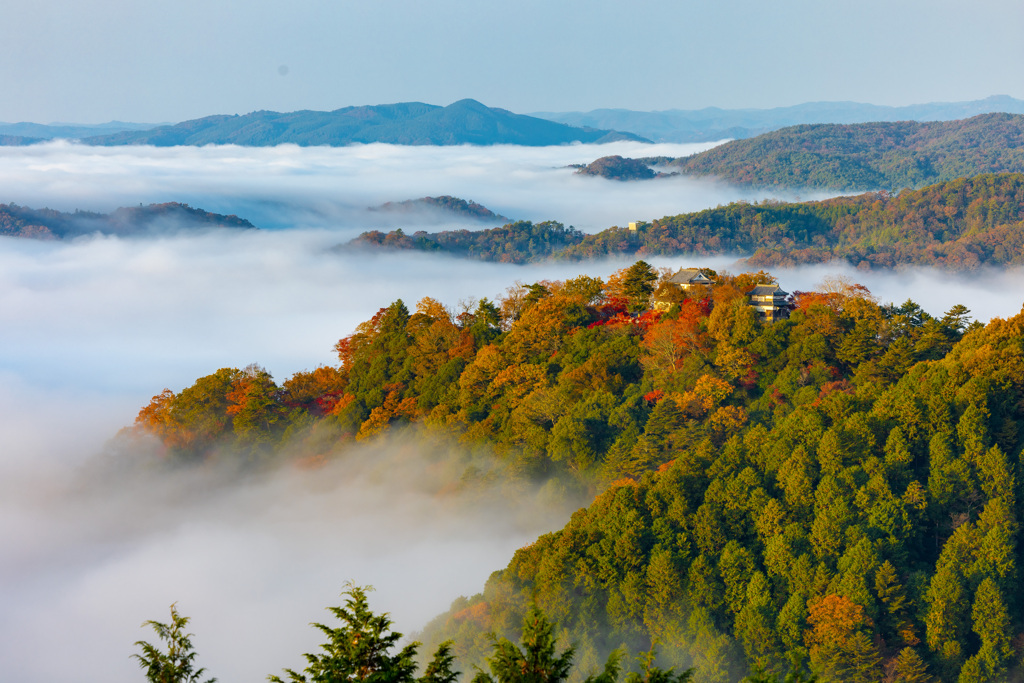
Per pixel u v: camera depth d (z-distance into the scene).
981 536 80.81
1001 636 72.88
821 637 72.75
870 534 82.06
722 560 82.00
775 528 85.44
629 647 79.19
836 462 91.50
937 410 95.62
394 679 36.25
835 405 101.69
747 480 91.69
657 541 87.06
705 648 74.31
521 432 130.25
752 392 127.06
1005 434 94.62
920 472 93.62
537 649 39.06
